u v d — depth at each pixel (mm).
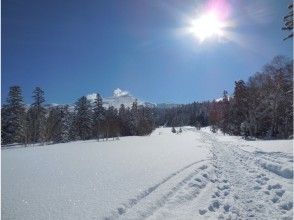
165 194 9086
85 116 72250
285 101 50406
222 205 8867
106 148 26578
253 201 9188
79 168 14023
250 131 55062
